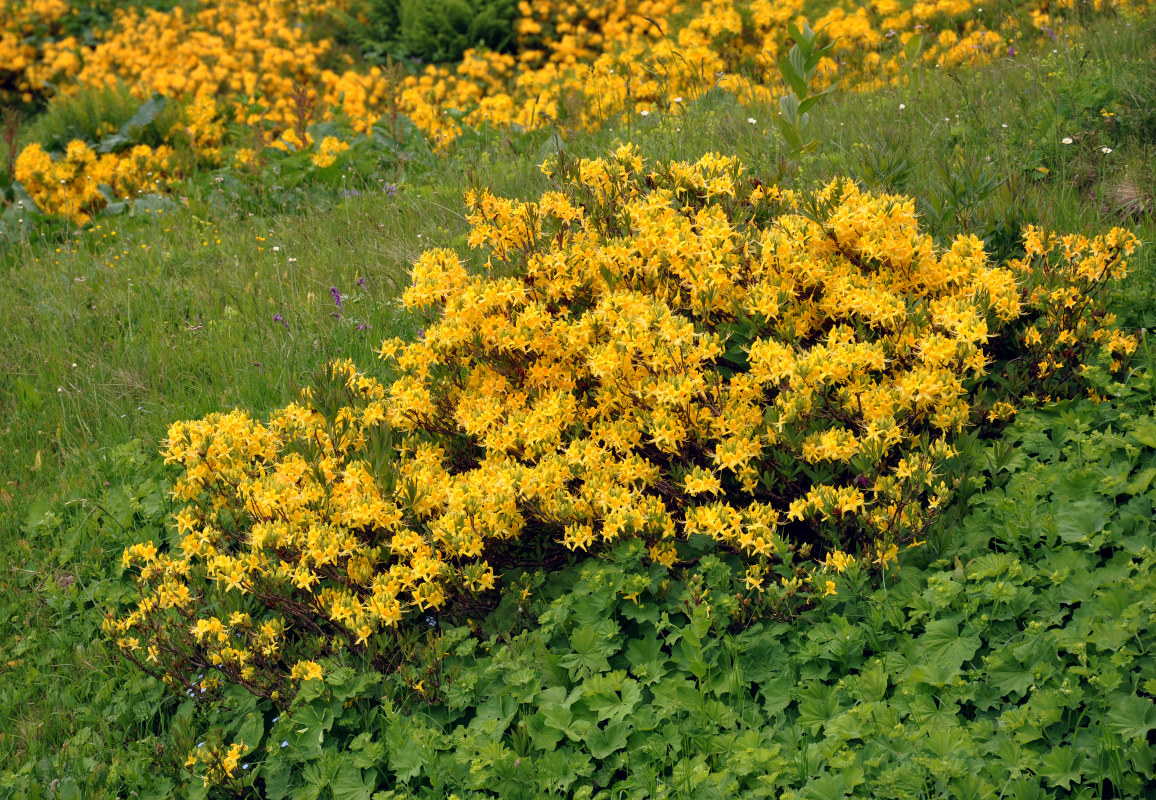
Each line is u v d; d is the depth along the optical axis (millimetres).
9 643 4016
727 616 3137
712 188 4180
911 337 3498
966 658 2836
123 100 10508
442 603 3328
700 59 9109
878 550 3121
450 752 3008
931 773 2490
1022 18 8609
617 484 3416
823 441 3209
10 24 15492
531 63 13969
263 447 3996
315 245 6516
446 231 6117
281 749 3152
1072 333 3695
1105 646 2678
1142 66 5961
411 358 3938
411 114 9523
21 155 8727
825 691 2887
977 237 4172
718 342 3643
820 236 3752
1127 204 4922
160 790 3197
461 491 3375
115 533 4453
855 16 9422
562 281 3926
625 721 2934
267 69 13125
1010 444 3543
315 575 3322
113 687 3678
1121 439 3369
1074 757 2455
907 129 6262
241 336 5621
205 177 8547
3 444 5148
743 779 2680
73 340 5918
